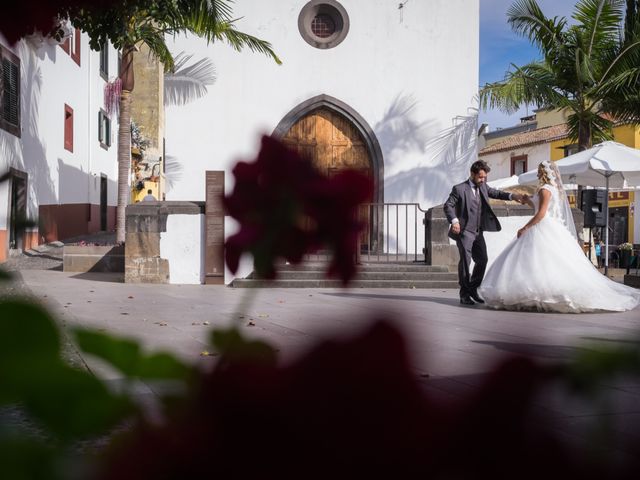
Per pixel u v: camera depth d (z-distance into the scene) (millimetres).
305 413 260
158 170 22266
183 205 11383
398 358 260
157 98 22594
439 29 17281
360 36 17125
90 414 252
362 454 259
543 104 17719
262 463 262
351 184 301
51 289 9719
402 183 17172
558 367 272
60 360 251
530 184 16141
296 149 308
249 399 263
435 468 258
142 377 273
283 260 302
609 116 18172
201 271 11367
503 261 7984
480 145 37594
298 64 16922
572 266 7695
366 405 259
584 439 270
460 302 8656
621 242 36000
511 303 7785
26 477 241
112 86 24375
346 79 17078
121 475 253
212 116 16516
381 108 17188
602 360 275
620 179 15125
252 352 275
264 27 16875
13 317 244
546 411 271
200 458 261
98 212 24109
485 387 269
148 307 7551
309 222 303
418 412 260
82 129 21766
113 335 284
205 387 270
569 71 17453
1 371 241
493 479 259
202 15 10078
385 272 11719
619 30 16922
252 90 16688
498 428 261
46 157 17594
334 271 304
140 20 3451
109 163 25859
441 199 17234
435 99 17281
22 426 249
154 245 11344
